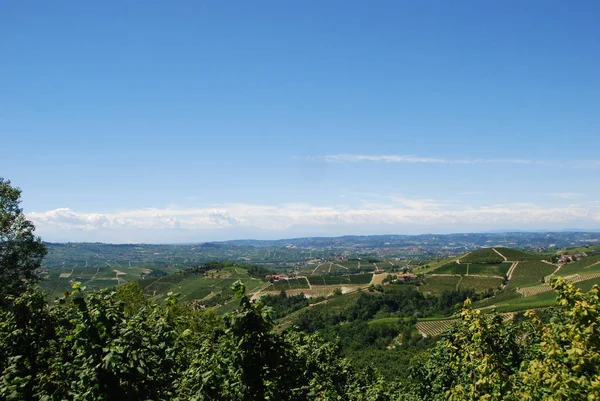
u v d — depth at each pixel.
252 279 184.12
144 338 8.24
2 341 9.78
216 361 8.53
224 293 137.00
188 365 9.64
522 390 9.38
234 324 8.06
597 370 7.30
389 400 28.08
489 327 10.30
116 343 7.50
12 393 7.75
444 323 103.69
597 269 126.56
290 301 152.38
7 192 31.91
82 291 8.09
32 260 32.69
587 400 6.99
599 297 7.62
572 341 7.52
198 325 32.56
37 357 9.91
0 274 30.25
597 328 7.25
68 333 10.48
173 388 8.80
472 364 10.25
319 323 122.50
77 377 8.05
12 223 31.83
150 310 10.19
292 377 9.21
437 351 19.19
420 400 22.98
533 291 116.94
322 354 23.03
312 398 16.83
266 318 8.24
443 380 18.22
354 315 127.88
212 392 7.84
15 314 10.09
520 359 13.68
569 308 7.79
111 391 7.19
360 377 33.03
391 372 68.88
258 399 8.25
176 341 9.13
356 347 101.25
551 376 7.68
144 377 7.85
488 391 9.62
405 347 93.25
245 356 8.14
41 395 8.24
